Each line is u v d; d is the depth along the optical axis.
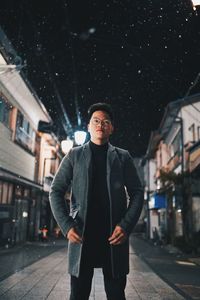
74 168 2.51
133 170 2.62
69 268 2.33
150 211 34.62
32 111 20.44
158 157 32.41
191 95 19.42
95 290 6.39
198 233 17.12
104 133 2.57
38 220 24.94
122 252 2.36
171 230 23.52
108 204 2.40
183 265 11.73
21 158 19.27
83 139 11.10
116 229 2.28
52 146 28.92
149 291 6.59
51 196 2.46
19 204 19.61
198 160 15.77
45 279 7.65
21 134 18.86
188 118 19.89
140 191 2.53
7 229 17.19
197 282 8.05
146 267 10.70
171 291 6.65
